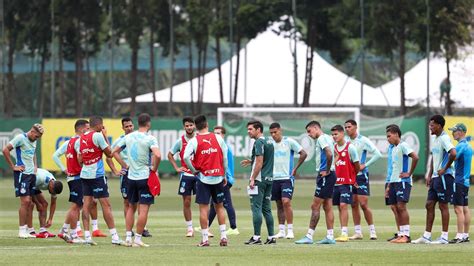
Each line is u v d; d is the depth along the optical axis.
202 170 61.53
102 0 178.88
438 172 64.50
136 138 61.34
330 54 171.62
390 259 53.59
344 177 68.00
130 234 62.25
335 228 80.31
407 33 168.25
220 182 61.69
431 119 65.00
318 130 64.75
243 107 169.88
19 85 183.00
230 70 172.12
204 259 53.41
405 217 66.06
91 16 179.38
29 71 182.88
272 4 170.88
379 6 168.50
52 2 180.12
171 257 54.44
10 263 51.31
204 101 172.75
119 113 177.25
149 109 175.75
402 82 168.25
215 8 172.75
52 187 68.38
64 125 162.38
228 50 172.75
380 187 146.50
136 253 56.97
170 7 174.62
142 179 61.28
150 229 78.75
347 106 169.25
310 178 157.62
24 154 69.31
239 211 102.50
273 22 171.75
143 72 176.50
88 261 52.31
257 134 63.81
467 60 167.12
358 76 170.75
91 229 77.88
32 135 69.12
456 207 65.31
